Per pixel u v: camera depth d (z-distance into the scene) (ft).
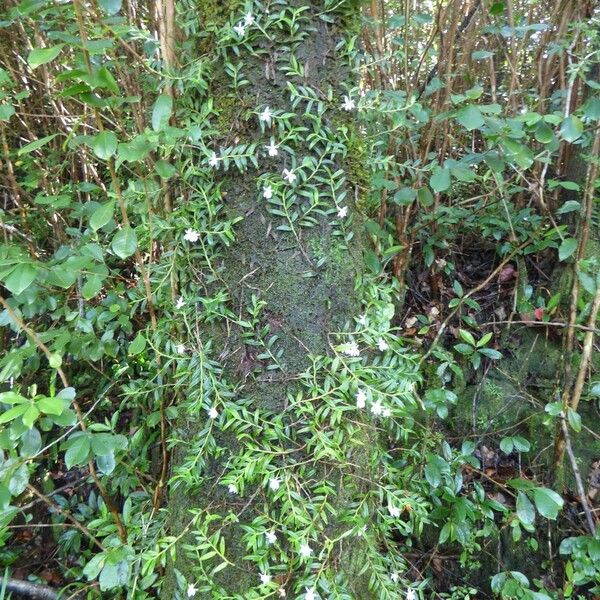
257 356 4.33
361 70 4.91
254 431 4.18
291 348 4.34
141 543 4.63
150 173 4.78
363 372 4.28
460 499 5.13
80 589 5.07
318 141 4.29
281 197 4.25
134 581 4.45
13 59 6.84
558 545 5.93
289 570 4.09
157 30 5.31
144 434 5.67
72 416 3.82
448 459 5.45
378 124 5.53
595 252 6.43
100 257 4.41
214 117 4.39
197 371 4.34
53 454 6.04
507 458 6.55
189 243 4.59
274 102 4.20
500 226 7.07
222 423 4.25
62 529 6.17
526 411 6.70
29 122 7.12
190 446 4.56
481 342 5.90
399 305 7.07
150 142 3.70
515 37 6.91
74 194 6.95
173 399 5.30
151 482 5.51
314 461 4.17
